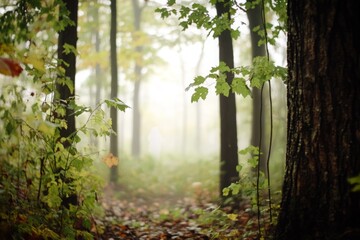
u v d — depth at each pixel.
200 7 4.28
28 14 4.03
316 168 3.17
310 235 3.15
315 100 3.15
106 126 3.93
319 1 3.10
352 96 2.98
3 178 3.91
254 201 4.53
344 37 3.00
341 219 3.01
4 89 4.20
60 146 3.83
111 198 8.44
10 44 3.75
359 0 2.98
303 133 3.26
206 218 5.25
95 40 13.23
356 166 2.96
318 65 3.12
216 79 3.83
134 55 13.29
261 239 3.83
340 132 3.03
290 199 3.38
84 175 4.35
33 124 4.30
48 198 3.73
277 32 4.31
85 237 3.87
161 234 5.07
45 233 3.51
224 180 6.29
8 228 3.28
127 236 5.12
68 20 4.07
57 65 4.34
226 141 6.36
